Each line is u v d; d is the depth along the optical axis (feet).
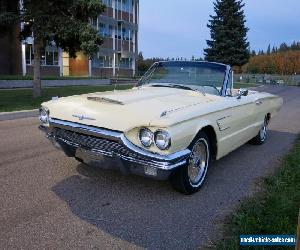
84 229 11.83
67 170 17.49
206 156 15.96
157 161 12.72
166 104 14.79
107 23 147.02
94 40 52.01
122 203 13.94
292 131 32.35
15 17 51.39
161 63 20.86
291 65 292.20
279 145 25.73
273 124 36.32
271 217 12.50
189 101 15.99
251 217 12.48
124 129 13.02
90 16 53.88
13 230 11.58
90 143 13.92
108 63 152.46
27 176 16.55
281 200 13.91
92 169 17.67
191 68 19.71
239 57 165.48
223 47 164.55
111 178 16.53
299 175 17.22
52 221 12.26
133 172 13.60
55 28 50.49
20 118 35.53
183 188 14.73
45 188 15.15
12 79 80.07
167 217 12.96
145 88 18.75
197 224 12.50
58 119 15.02
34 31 52.13
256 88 119.75
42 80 86.22
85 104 14.84
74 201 13.93
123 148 13.10
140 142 13.05
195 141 14.80
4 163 18.54
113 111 13.80
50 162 18.78
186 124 13.67
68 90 72.02
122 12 157.48
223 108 16.78
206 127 15.72
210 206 14.06
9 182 15.72
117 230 11.87
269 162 20.85
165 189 15.53
